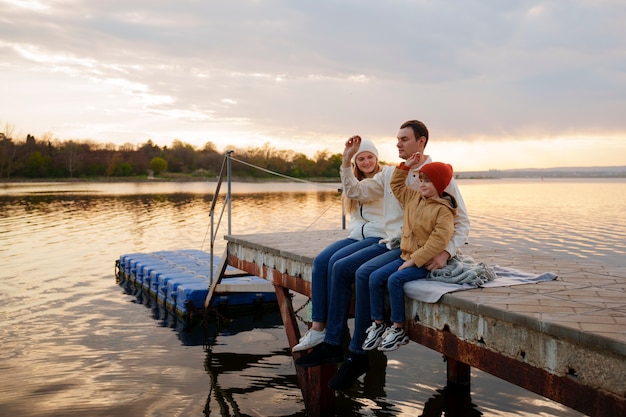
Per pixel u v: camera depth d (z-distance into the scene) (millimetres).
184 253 14750
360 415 5859
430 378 6902
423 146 4598
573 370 3027
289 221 24141
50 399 6270
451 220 4113
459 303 3727
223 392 6559
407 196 4387
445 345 3904
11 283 12547
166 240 19141
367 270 4312
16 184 71438
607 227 19781
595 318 3191
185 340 8734
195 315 9844
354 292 4988
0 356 7762
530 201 35062
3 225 23281
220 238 19516
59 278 13180
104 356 7844
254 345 8492
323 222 23688
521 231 18703
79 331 9102
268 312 10484
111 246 17828
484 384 6656
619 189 57438
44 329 9164
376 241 4766
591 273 4766
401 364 7402
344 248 4727
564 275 4652
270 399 6355
